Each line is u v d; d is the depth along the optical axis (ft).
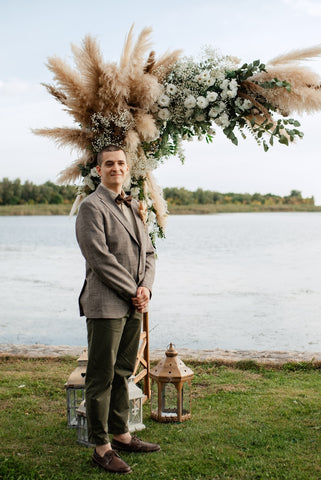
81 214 10.19
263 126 12.46
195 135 13.47
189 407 12.98
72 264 65.10
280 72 11.75
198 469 10.15
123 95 11.75
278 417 12.80
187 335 25.79
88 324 10.33
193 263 66.23
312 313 31.81
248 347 23.38
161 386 12.73
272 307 34.01
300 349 23.00
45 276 52.49
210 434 11.87
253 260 70.28
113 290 10.16
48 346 20.25
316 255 78.23
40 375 16.40
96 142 12.07
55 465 10.41
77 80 11.48
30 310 33.12
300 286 44.68
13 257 75.00
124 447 11.02
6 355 18.65
